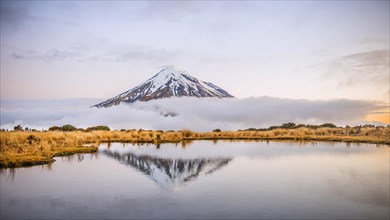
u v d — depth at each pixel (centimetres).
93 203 1386
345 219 1190
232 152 3186
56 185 1694
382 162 2416
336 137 5159
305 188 1622
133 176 1922
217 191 1567
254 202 1387
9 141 3112
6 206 1353
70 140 3853
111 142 4731
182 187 1647
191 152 3194
